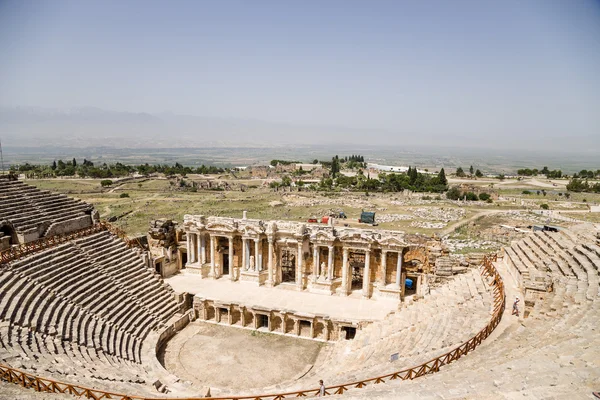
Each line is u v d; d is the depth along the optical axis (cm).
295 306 4928
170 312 4888
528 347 2473
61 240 4738
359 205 14725
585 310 2819
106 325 3984
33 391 2336
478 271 4859
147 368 3722
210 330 4844
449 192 17212
